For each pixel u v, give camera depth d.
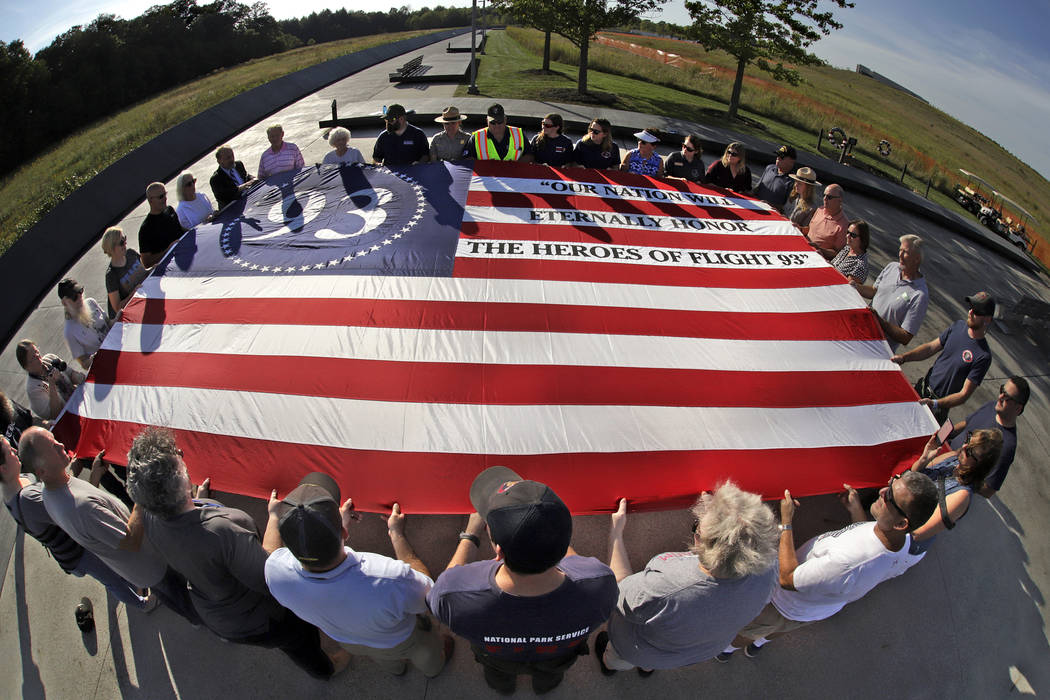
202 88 27.88
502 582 1.95
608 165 6.65
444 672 2.99
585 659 3.08
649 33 51.38
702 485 3.33
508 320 4.23
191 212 5.56
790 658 3.16
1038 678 3.20
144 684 2.98
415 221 5.21
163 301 4.34
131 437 3.46
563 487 3.27
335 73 17.41
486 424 3.52
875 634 3.31
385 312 4.23
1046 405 5.71
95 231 7.70
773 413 3.75
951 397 4.12
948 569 3.73
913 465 3.52
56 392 3.87
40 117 33.06
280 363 3.83
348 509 3.01
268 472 3.27
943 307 7.43
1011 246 11.83
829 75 48.50
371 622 2.21
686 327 4.32
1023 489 4.55
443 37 36.28
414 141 6.28
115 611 3.29
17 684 3.01
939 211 11.12
